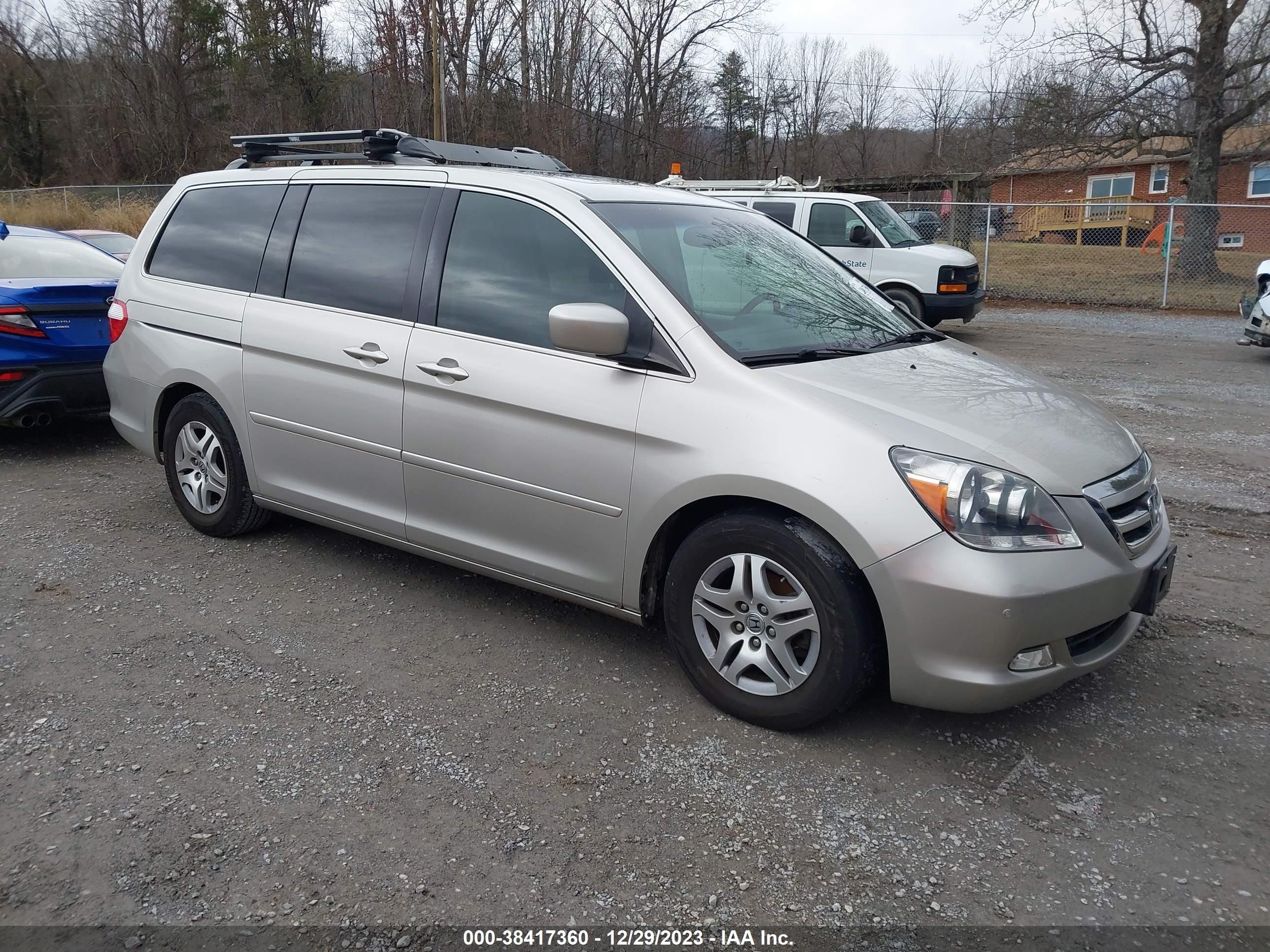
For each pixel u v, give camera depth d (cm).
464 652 371
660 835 263
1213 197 2062
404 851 254
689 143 4338
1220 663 369
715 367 314
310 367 411
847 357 347
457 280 375
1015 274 2050
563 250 352
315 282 418
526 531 357
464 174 388
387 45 3353
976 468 281
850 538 282
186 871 244
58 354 600
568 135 3853
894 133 5947
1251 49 1945
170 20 3794
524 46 3681
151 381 480
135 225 2495
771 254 410
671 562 327
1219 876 250
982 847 261
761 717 313
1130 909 238
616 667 361
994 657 276
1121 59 2056
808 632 302
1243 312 1137
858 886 245
